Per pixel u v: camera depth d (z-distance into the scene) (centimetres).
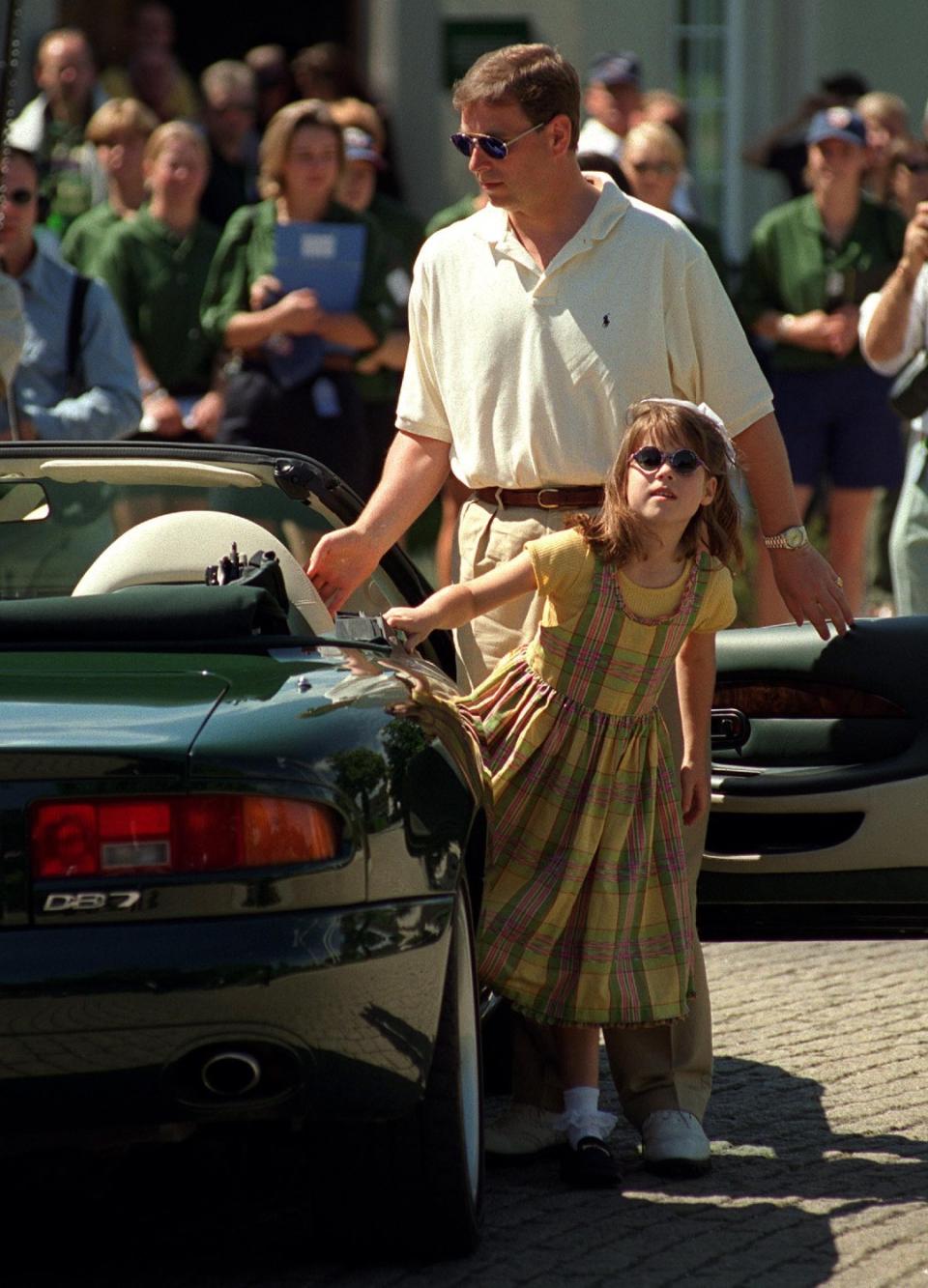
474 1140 1294
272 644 1289
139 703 1153
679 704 1491
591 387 1477
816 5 4328
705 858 1566
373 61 4162
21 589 1508
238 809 1105
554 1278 1228
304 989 1102
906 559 2352
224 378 2878
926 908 1545
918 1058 1719
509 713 1409
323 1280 1225
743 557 1427
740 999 1920
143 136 3173
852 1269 1241
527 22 4138
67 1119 1091
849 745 1552
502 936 1394
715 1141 1513
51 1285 1218
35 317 2517
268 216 2850
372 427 3130
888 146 3397
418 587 1652
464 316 1506
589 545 1390
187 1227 1312
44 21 3806
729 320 1513
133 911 1092
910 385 2323
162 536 1430
